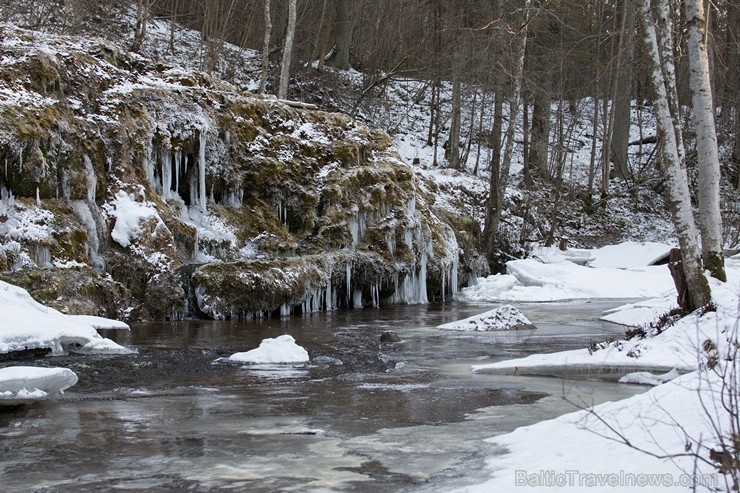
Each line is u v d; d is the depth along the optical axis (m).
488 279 26.73
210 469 5.90
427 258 24.59
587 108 42.62
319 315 19.66
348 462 6.06
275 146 23.27
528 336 15.28
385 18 41.00
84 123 18.14
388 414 7.95
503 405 8.39
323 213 22.83
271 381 10.12
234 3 37.38
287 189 22.77
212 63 31.81
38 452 6.43
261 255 21.33
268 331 15.79
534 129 38.09
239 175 22.23
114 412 8.08
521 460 5.80
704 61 12.34
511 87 31.53
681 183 11.77
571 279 26.42
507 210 32.56
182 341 14.03
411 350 13.27
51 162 17.02
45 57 18.14
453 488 5.29
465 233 28.31
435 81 37.75
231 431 7.18
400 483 5.48
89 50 20.67
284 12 36.22
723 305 11.00
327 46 41.38
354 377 10.47
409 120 39.72
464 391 9.32
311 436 6.96
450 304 23.44
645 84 40.72
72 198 17.39
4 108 16.53
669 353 10.28
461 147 38.94
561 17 30.77
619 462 5.29
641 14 12.01
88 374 10.38
